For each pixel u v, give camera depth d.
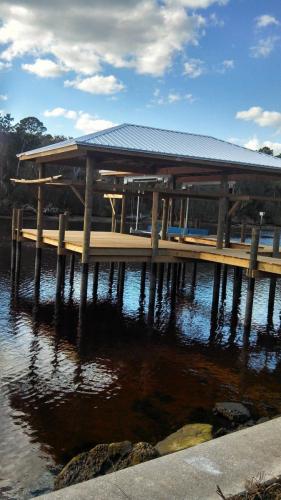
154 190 13.35
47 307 14.82
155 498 2.63
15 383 8.59
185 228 21.91
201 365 10.30
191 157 13.00
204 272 24.70
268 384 9.30
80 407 7.73
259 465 3.03
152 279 13.42
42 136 67.62
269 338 12.65
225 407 7.51
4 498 5.21
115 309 15.27
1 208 53.59
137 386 8.81
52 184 16.28
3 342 10.98
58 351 10.66
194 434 5.85
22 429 6.86
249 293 11.90
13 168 57.44
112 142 12.52
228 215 18.84
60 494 2.65
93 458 5.02
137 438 6.71
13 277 18.73
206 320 14.32
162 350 11.25
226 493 2.71
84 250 12.54
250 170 14.67
